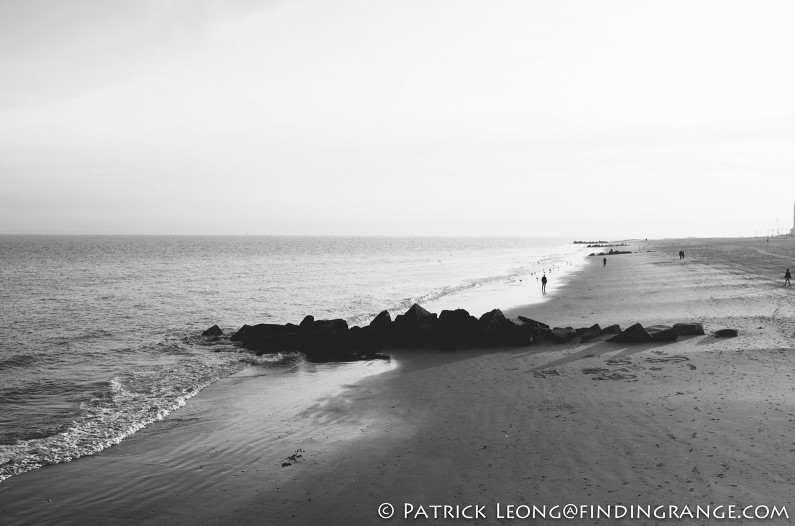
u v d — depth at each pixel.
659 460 8.88
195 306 37.97
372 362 19.64
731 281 38.22
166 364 19.78
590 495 7.93
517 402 12.95
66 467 10.33
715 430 9.98
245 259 109.81
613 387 13.58
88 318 32.16
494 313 21.58
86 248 162.25
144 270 76.50
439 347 21.53
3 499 9.04
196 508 8.54
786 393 12.02
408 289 49.03
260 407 14.09
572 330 21.11
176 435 12.01
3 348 22.97
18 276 64.94
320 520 7.90
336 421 12.60
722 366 14.88
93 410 14.05
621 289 38.56
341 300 40.97
